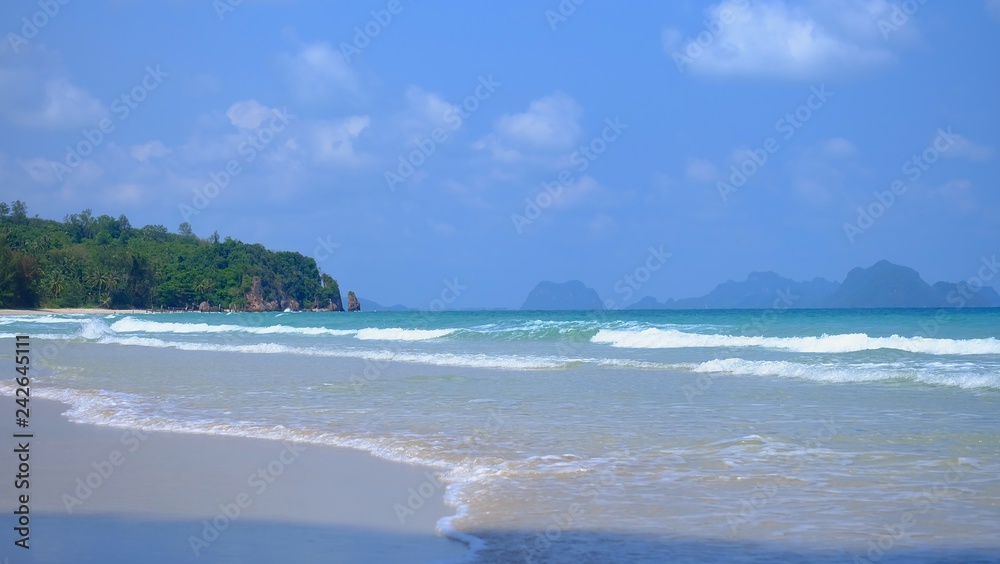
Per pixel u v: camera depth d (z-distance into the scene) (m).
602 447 10.41
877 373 17.92
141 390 16.94
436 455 10.09
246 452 10.55
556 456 9.87
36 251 122.56
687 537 6.62
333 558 6.29
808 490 8.12
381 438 11.23
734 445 10.42
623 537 6.64
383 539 6.78
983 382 16.64
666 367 21.20
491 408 13.99
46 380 19.27
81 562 6.22
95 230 152.62
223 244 139.50
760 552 6.23
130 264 122.81
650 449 10.24
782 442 10.59
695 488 8.24
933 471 8.88
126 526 7.28
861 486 8.27
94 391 16.72
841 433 11.21
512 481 8.65
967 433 11.09
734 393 15.78
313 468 9.57
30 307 110.56
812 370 18.81
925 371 18.19
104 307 119.50
